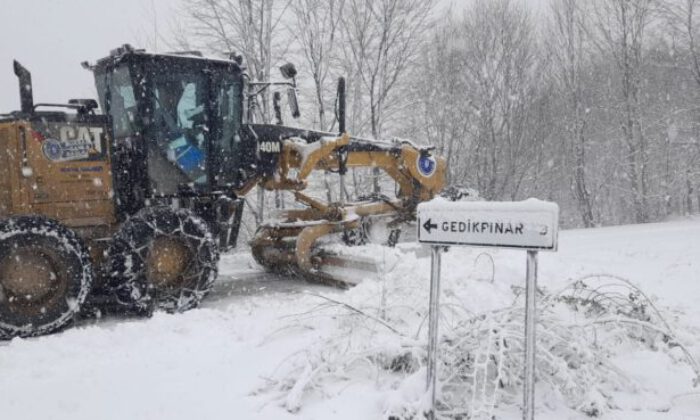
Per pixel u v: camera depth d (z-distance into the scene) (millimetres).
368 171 16219
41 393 3635
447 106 21266
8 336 5156
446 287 5273
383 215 8250
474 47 22828
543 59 25906
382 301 4523
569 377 3211
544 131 25531
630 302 4434
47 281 5328
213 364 4121
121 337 4848
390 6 16750
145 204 6391
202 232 6109
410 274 5441
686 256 8531
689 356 3582
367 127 17141
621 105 25844
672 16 24469
